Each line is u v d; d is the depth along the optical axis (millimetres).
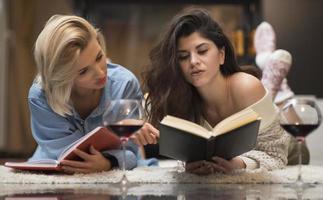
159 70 2105
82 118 2309
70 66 2031
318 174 1917
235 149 1775
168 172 1938
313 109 1755
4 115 5852
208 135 1702
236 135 1724
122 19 5270
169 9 5230
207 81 2049
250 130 1739
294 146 2686
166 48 2078
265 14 4660
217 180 1781
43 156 2230
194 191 1576
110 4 5090
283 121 1765
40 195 1501
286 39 4656
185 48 2045
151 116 2160
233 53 2182
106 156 2055
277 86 2914
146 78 2156
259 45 3402
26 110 5926
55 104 2133
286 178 1832
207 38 2045
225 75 2227
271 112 2105
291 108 1763
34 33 6023
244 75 2188
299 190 1596
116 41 5289
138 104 1736
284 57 2902
